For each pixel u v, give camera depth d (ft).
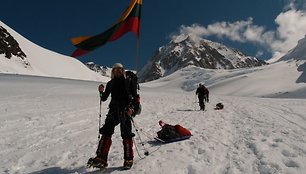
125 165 20.33
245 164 21.13
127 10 23.32
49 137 30.66
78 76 588.09
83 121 41.96
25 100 69.26
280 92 401.29
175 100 100.07
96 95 99.71
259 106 73.56
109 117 20.61
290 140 27.76
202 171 19.98
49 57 582.76
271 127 35.76
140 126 39.42
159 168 20.54
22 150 25.34
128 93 20.83
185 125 40.47
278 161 21.44
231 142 28.30
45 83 136.36
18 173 19.94
